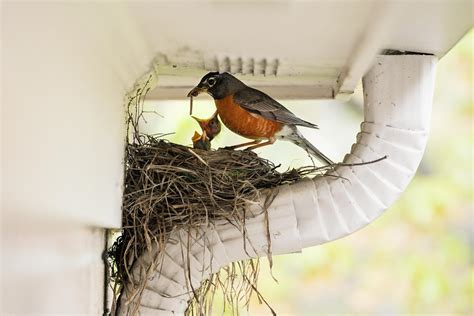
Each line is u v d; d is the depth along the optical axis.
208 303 4.17
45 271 2.29
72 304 2.75
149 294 3.57
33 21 2.12
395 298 8.66
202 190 3.67
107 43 3.06
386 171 3.72
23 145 2.02
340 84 4.15
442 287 8.59
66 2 2.43
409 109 3.73
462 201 8.69
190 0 2.88
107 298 3.55
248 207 3.65
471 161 8.79
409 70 3.75
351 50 3.54
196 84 4.66
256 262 4.09
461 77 8.96
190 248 3.61
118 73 3.42
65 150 2.47
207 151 3.81
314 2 2.92
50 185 2.29
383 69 3.75
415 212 8.69
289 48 3.54
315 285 8.69
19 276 2.01
